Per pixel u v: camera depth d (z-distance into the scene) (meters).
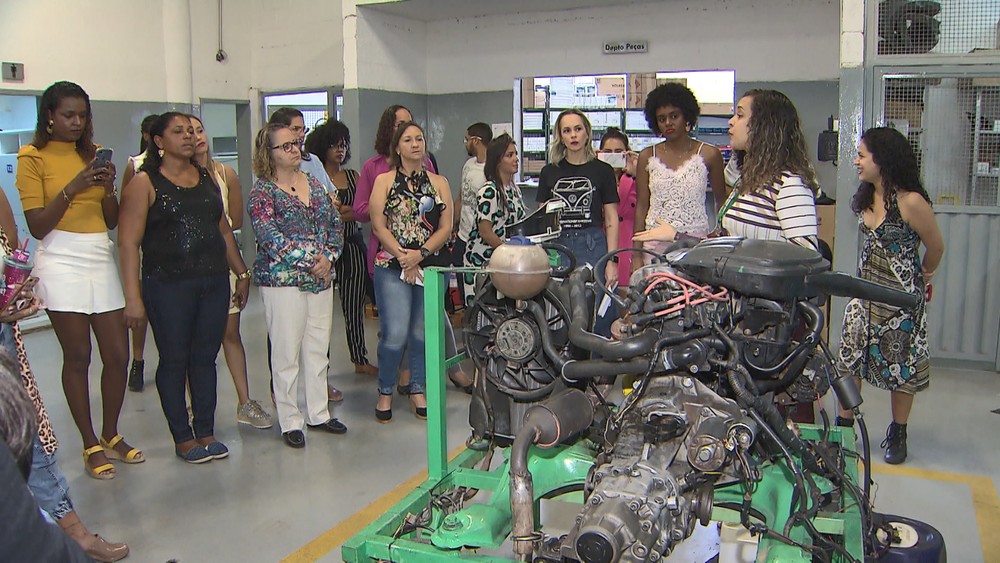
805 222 2.66
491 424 2.47
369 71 7.16
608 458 2.09
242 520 3.23
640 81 6.99
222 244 3.73
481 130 5.25
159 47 7.79
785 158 2.73
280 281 3.87
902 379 3.59
